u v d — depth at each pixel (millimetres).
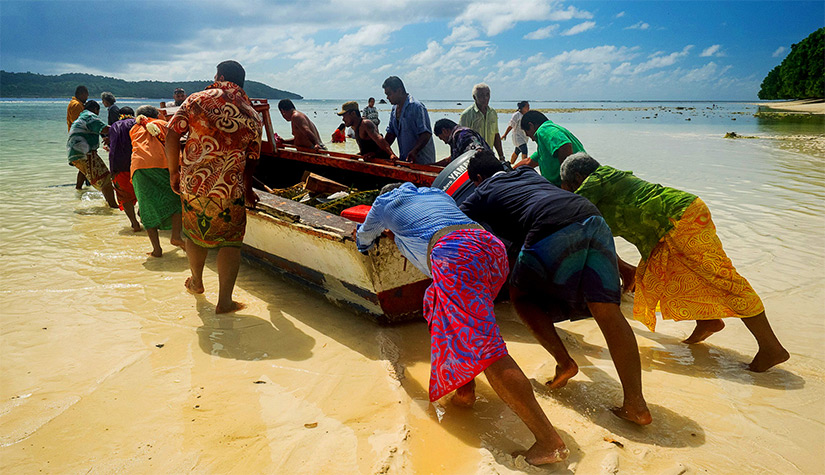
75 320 4203
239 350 3770
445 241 2828
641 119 44344
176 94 10000
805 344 3854
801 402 3154
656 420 2982
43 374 3404
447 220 2951
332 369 3508
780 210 7629
